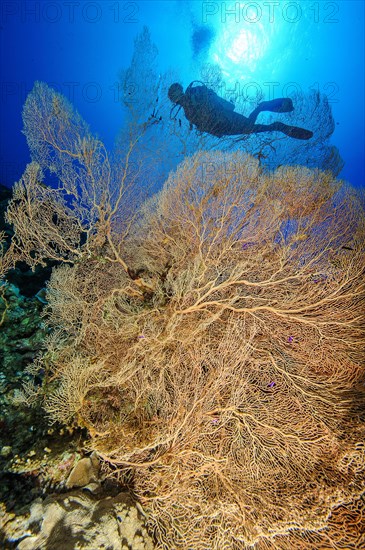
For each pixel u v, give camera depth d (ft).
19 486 5.81
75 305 9.32
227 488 6.06
